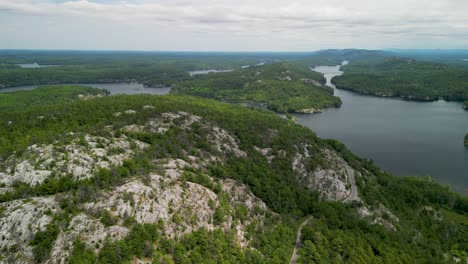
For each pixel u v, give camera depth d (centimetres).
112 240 6769
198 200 8781
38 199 7156
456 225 12550
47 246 6350
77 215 6931
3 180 7719
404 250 9975
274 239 9569
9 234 6469
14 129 11888
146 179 8481
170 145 11800
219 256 7781
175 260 7131
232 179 11644
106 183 7994
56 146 8981
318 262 8938
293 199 12131
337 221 11119
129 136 11650
